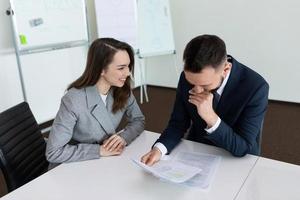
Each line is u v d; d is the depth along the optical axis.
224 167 1.18
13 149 1.38
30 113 1.57
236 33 4.08
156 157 1.25
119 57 1.39
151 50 4.29
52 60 3.61
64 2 3.32
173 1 4.45
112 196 1.03
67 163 1.29
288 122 3.38
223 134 1.19
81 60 3.93
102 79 1.45
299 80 3.82
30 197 1.04
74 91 1.43
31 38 3.09
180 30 4.53
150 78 5.07
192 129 1.54
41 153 1.57
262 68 4.04
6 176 1.35
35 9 3.07
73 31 3.46
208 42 1.06
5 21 3.08
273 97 4.07
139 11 4.11
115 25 3.93
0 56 3.11
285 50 3.80
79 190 1.07
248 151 1.24
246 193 1.01
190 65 1.07
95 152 1.32
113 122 1.54
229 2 4.00
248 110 1.29
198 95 1.17
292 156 2.63
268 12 3.77
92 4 3.98
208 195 1.01
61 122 1.37
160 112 3.89
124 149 1.40
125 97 1.54
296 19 3.61
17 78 3.30
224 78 1.29
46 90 3.61
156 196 1.02
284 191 1.02
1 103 3.20
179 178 1.04
